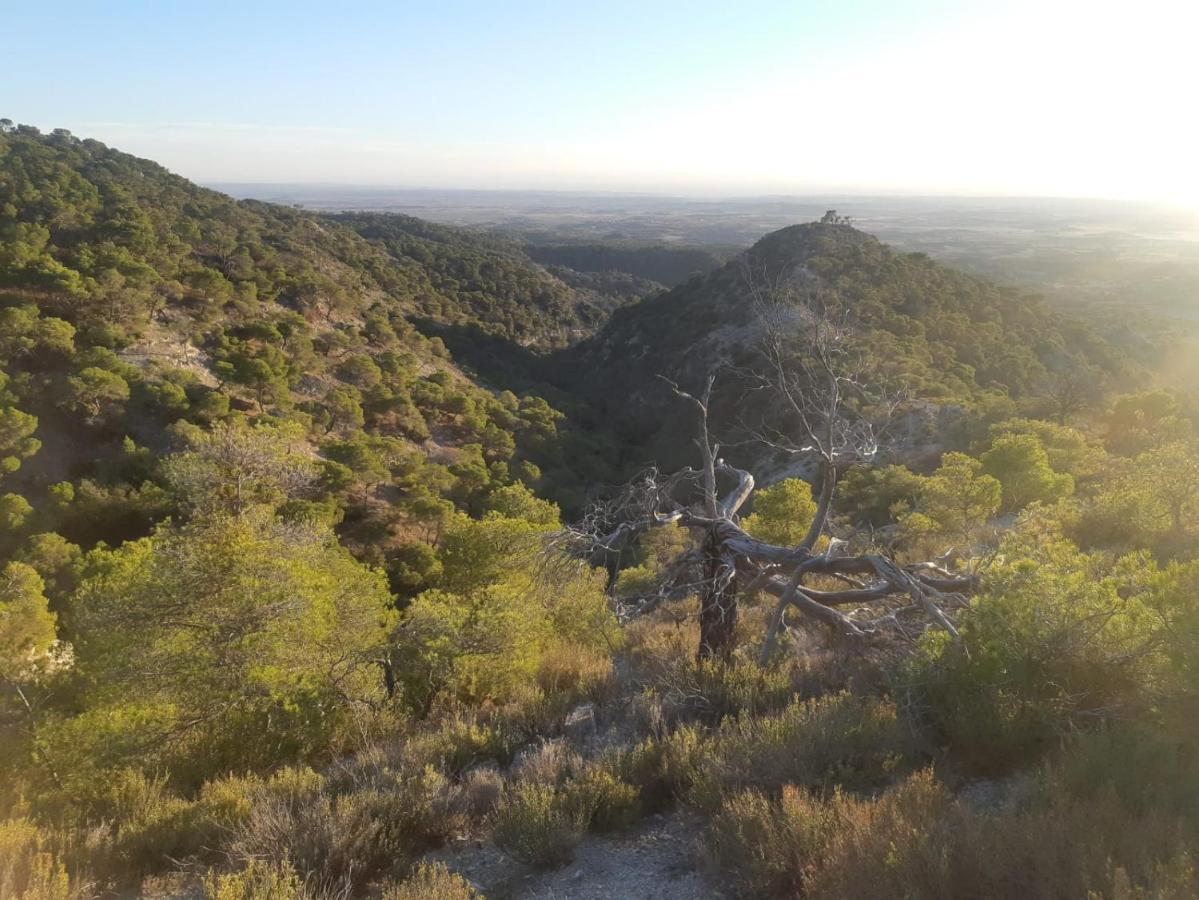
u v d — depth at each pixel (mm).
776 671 6066
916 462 35281
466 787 4500
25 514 29156
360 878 3596
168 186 94000
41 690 7961
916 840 2727
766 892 3105
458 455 49938
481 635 7926
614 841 3848
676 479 8367
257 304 59812
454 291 106500
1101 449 24641
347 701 7238
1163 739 3258
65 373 39062
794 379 7023
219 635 7309
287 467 21047
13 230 50656
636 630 9977
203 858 4059
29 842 3918
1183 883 2174
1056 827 2598
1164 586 3996
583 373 86875
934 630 5379
